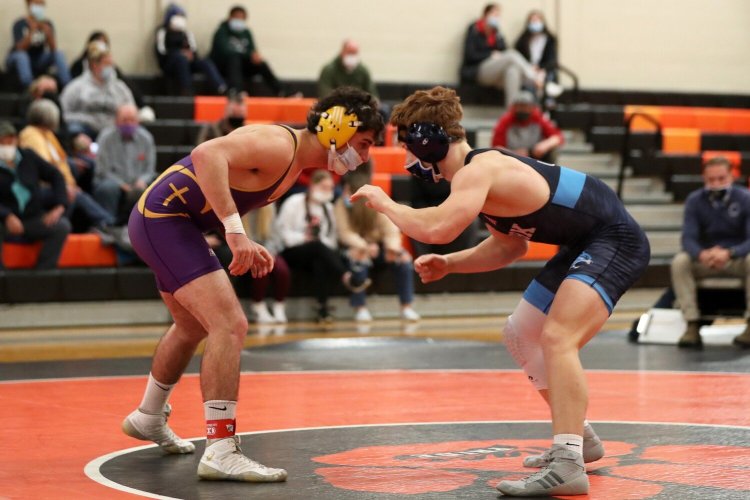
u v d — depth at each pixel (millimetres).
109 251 19703
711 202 16312
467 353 14992
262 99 24406
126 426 7773
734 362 13828
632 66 30250
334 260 19344
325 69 23969
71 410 9969
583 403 6406
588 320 6512
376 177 21797
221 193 6789
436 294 21172
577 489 6199
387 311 20797
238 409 9930
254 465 6699
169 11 24688
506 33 29031
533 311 6992
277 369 13227
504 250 7395
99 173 20266
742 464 7137
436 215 6414
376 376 12547
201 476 6766
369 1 27844
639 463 7191
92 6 25328
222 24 25203
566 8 29562
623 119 27484
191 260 7094
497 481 6621
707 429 8648
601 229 6727
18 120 21484
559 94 27734
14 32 23312
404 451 7723
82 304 19109
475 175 6496
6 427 9000
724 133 27812
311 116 7211
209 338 6988
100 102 21906
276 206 21047
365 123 7094
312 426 8930
